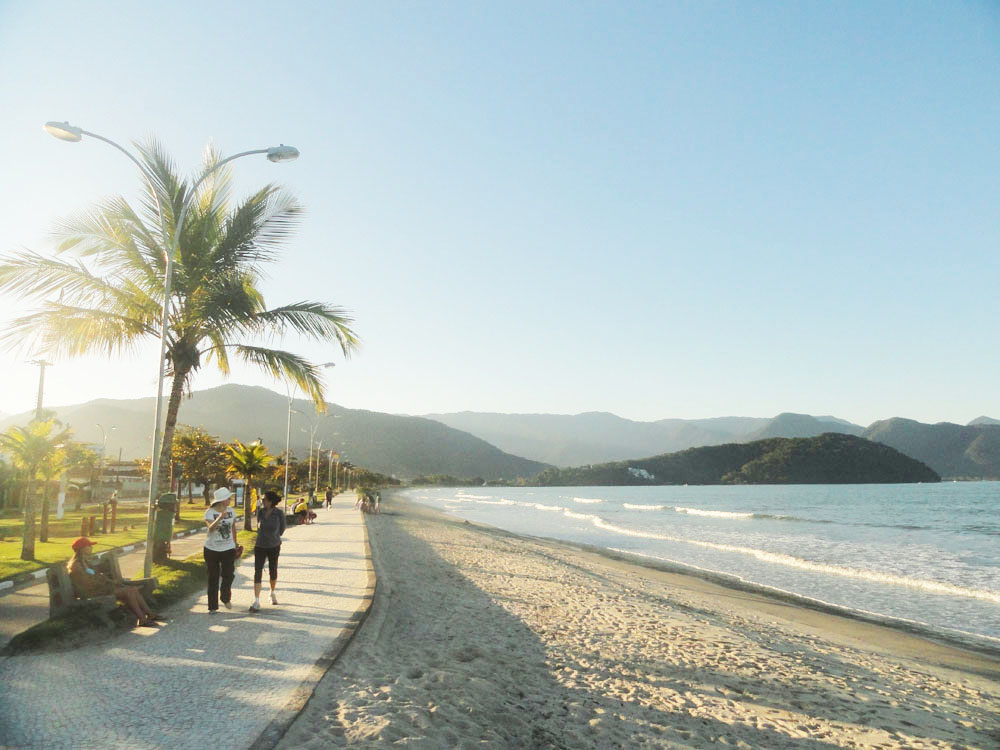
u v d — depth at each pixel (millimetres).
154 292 13984
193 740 4578
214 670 6273
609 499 119875
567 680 7711
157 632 7895
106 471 66688
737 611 15633
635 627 11547
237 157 11711
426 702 6000
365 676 6562
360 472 167375
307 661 6625
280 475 57812
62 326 12859
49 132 10531
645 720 6570
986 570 23516
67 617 7508
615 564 25047
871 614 15977
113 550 8531
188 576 11852
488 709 6234
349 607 9703
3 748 4398
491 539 32969
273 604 9688
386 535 29047
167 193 13781
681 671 8703
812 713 7477
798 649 11359
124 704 5305
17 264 12320
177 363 13859
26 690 5637
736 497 114062
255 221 14258
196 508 47000
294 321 14414
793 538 37438
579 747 5668
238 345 14734
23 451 15406
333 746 4758
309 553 17797
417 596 12625
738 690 8094
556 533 42750
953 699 8984
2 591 11305
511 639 9617
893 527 45781
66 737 4609
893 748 6562
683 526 48469
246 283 15117
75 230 12898
